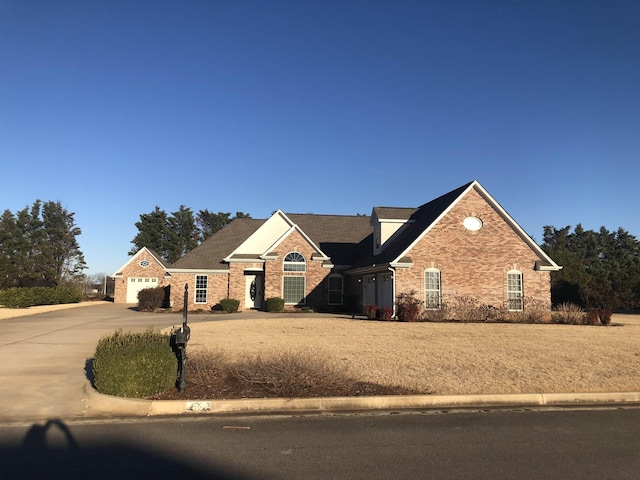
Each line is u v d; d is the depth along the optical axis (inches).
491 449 244.4
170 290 1322.6
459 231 1022.4
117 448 242.8
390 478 206.7
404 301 978.1
